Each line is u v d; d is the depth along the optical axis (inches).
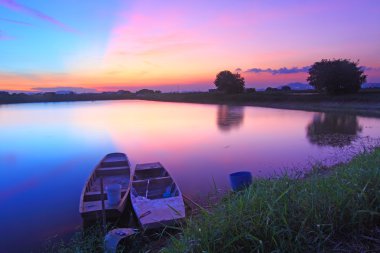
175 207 275.6
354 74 2081.7
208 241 93.7
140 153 659.4
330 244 93.8
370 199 113.1
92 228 261.4
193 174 465.7
